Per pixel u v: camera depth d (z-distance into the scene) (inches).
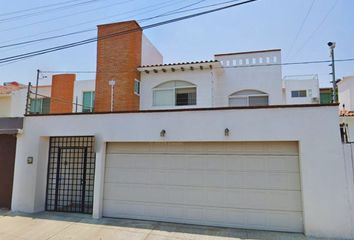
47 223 313.1
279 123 288.7
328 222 265.1
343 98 673.6
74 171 382.6
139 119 332.8
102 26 538.3
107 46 529.0
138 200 330.3
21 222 317.1
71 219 327.9
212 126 306.8
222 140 301.6
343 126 326.6
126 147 343.6
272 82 507.5
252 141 299.0
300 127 283.1
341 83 681.6
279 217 286.2
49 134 366.0
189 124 314.7
